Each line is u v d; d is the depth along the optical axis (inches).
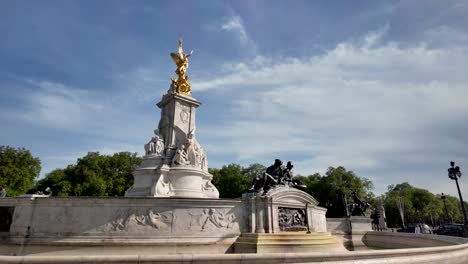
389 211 3882.9
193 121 1064.2
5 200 696.4
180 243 676.7
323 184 2856.8
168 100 1076.5
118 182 2507.4
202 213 714.8
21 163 2171.5
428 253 486.0
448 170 1188.5
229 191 2746.1
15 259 310.5
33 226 660.7
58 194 2299.5
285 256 389.1
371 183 3137.3
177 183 886.4
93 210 668.1
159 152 947.3
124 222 668.1
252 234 719.7
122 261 338.6
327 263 403.9
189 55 1153.4
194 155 949.8
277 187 810.2
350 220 1253.7
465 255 542.0
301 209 840.9
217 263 364.8
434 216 4126.5
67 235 651.5
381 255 437.7
